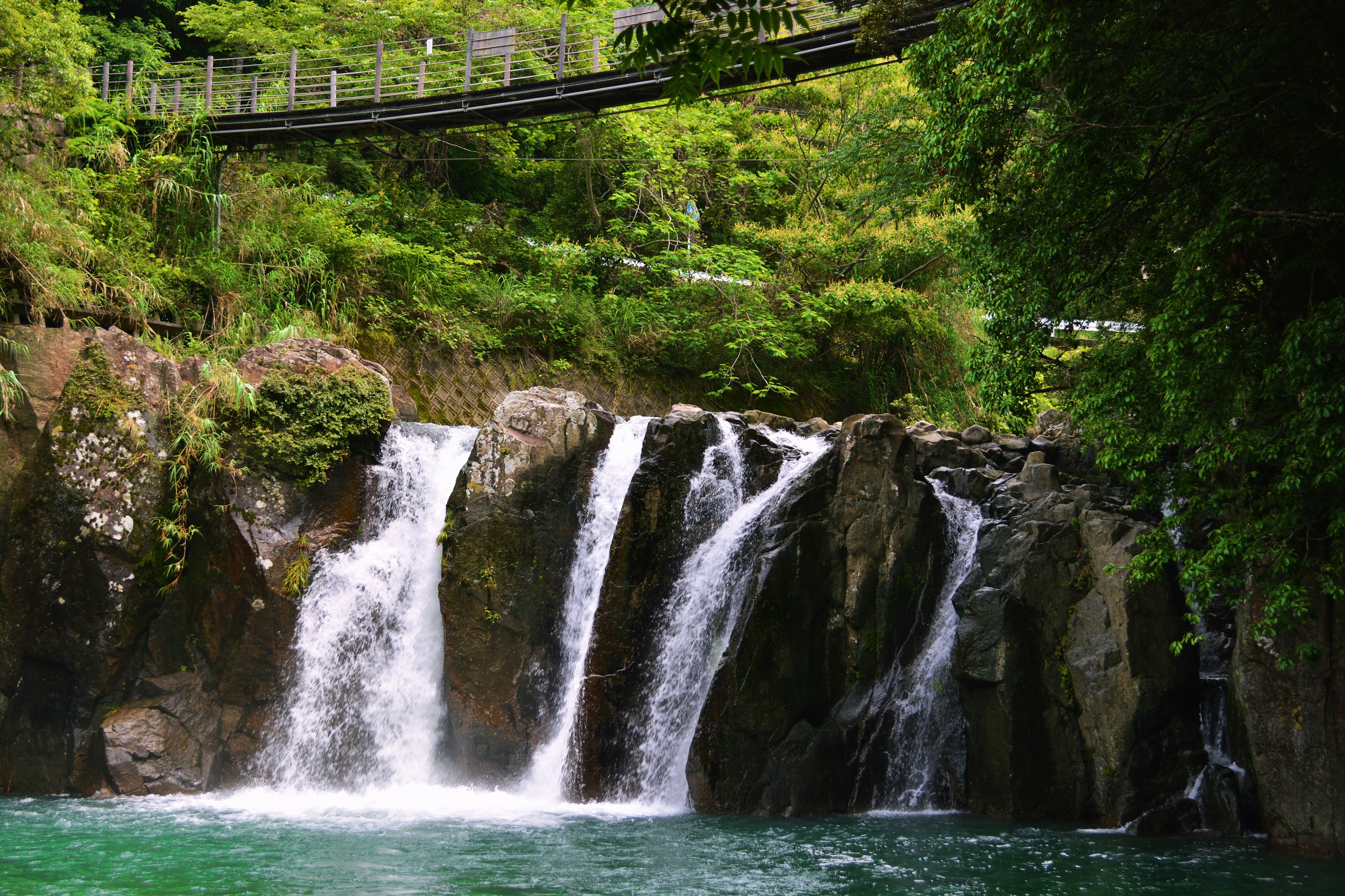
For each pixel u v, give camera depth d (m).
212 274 22.92
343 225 26.45
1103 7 11.50
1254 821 13.20
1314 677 12.25
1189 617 11.91
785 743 14.55
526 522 16.12
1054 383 17.80
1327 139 10.96
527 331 27.58
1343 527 10.31
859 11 20.80
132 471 16.00
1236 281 11.96
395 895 9.69
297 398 16.95
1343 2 10.51
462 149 34.91
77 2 23.66
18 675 15.77
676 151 35.94
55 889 9.80
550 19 35.81
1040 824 13.80
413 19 35.59
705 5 5.90
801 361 31.69
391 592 17.09
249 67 35.25
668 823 13.50
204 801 14.91
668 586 15.78
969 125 13.19
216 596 16.19
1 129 21.34
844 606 15.26
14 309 18.52
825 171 30.11
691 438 16.30
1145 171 12.74
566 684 16.12
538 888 10.04
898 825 13.63
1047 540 14.97
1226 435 10.85
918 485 16.05
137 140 25.27
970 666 14.52
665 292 30.64
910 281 31.66
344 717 16.42
